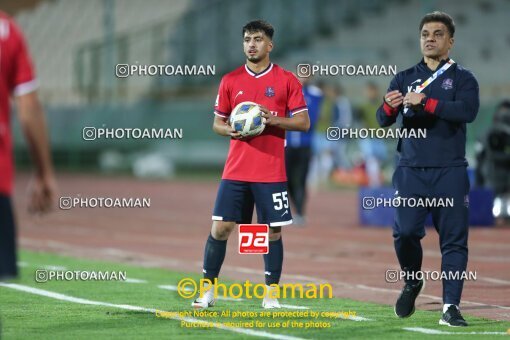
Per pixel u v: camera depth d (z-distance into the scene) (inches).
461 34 4699.8
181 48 5078.7
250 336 987.9
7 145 766.5
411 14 4995.1
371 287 1391.5
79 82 5132.9
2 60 764.0
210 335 995.3
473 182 2556.6
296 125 1155.3
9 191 764.6
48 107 5300.2
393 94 1064.8
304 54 4894.2
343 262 1715.1
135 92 5032.0
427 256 1784.0
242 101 1163.9
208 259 1191.6
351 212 2945.4
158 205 3267.7
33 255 1859.0
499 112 2497.5
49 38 6058.1
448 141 1062.4
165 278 1499.8
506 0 4825.3
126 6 5836.6
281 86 1165.7
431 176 1063.6
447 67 1077.8
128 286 1401.3
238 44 5068.9
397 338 973.8
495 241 2065.7
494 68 4539.9
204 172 4783.5
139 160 4857.3
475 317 1120.2
